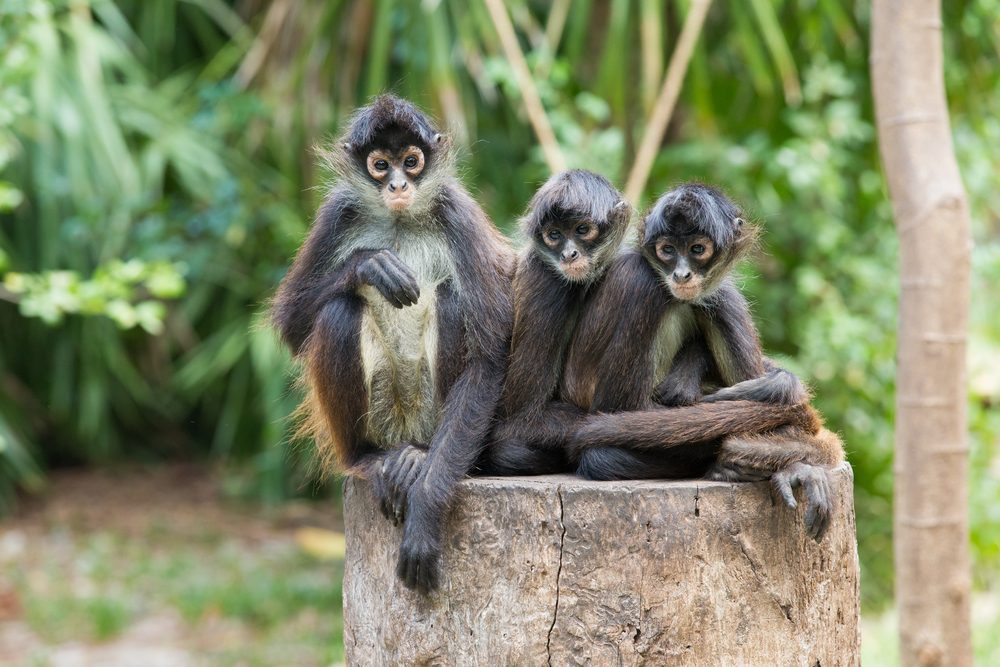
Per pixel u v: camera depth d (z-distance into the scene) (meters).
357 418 6.85
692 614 5.96
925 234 7.80
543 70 12.30
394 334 7.25
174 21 17.78
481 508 6.09
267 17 14.03
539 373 6.69
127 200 14.98
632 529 5.93
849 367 14.18
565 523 5.96
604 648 5.96
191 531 16.78
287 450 16.27
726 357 6.93
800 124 13.47
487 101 15.60
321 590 14.23
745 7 12.09
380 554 6.45
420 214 7.35
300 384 7.94
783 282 14.62
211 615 13.80
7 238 16.61
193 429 19.89
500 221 14.57
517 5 13.00
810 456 6.07
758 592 6.05
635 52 12.88
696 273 6.47
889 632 12.28
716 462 6.26
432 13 12.13
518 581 6.02
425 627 6.21
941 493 7.93
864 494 14.51
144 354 18.14
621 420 6.29
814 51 13.88
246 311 17.00
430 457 6.36
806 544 6.14
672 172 13.70
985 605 13.05
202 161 15.77
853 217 14.92
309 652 12.57
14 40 10.82
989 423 15.01
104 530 16.81
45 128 15.07
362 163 7.28
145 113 16.20
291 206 14.98
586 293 6.88
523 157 16.16
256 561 15.57
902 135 7.84
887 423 14.48
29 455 17.72
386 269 6.58
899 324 8.01
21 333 17.72
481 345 6.69
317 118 13.41
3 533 16.72
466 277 6.94
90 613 13.53
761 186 13.98
